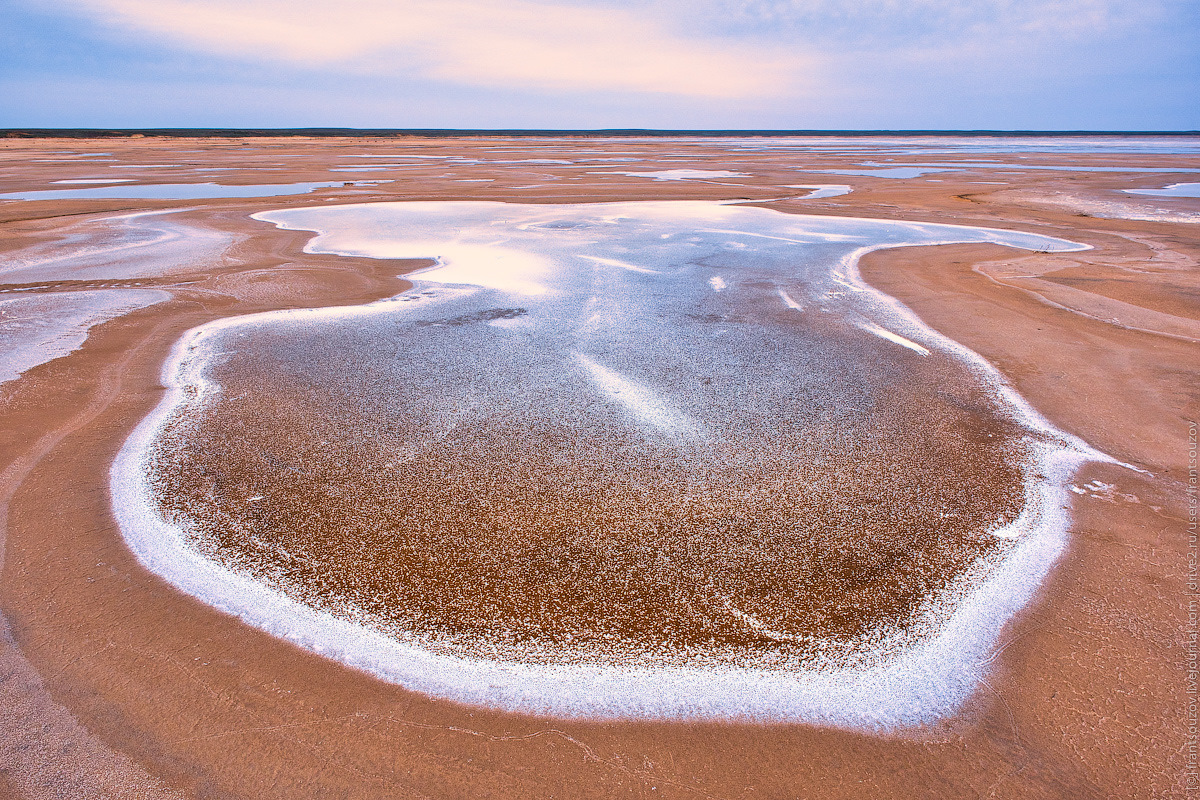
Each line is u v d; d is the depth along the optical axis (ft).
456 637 11.62
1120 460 17.76
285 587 12.80
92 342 27.30
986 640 11.62
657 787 9.04
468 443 18.63
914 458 17.95
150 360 25.26
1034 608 12.36
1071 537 14.47
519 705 10.30
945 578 13.21
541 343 27.78
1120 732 9.78
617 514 15.25
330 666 10.94
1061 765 9.34
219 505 15.49
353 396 21.94
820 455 18.08
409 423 19.92
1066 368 24.31
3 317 30.76
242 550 13.89
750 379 23.72
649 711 10.24
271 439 18.79
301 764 9.22
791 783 9.14
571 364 25.25
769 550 14.03
